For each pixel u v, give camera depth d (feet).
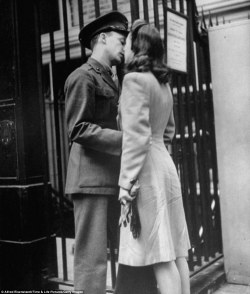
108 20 8.35
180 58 10.23
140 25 7.57
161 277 7.33
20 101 9.73
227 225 11.44
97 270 7.82
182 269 7.84
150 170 7.34
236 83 11.21
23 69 9.83
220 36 11.37
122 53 8.38
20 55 9.78
